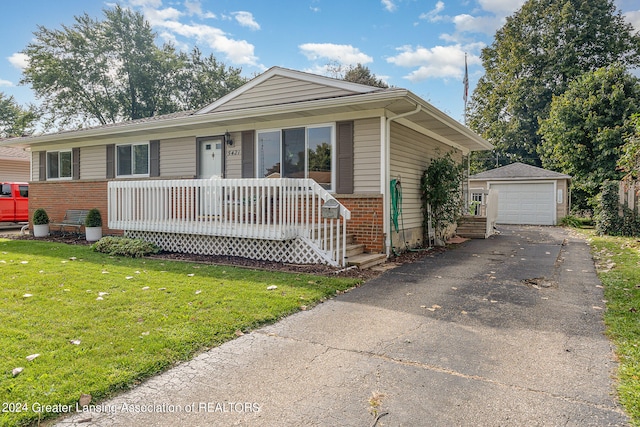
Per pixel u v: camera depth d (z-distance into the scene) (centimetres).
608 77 1941
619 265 737
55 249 942
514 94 2942
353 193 877
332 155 902
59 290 542
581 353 356
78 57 3067
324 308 492
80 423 249
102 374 302
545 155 2484
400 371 325
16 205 1558
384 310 485
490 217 1383
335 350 366
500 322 442
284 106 861
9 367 307
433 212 1098
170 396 284
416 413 264
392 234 908
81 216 1227
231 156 1052
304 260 770
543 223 1967
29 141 1341
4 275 634
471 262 819
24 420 244
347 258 775
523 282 632
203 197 855
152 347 352
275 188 774
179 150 1144
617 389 291
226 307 472
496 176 2047
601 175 1883
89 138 1269
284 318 452
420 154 1076
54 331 386
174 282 599
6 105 3834
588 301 519
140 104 3388
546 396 284
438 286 606
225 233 822
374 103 797
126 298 504
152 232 955
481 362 341
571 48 2709
